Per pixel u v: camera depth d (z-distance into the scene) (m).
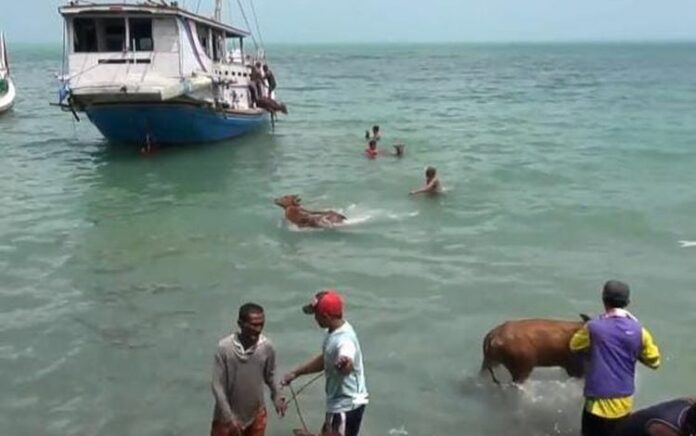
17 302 12.11
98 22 24.48
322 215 16.30
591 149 26.66
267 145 28.31
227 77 28.67
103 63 24.69
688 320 11.01
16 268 13.84
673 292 12.17
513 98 51.59
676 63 120.94
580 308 11.54
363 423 8.24
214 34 29.08
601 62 127.81
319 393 8.91
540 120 36.72
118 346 10.43
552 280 12.80
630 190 19.58
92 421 8.46
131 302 12.08
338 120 37.41
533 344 8.50
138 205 18.84
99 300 12.19
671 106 43.44
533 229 15.98
